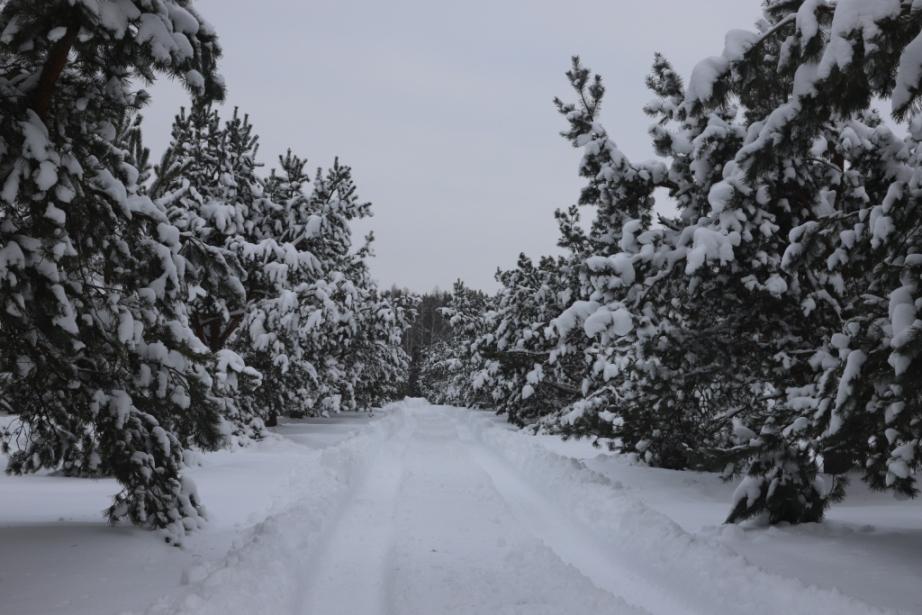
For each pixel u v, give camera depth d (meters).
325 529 8.22
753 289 8.91
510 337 29.94
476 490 11.70
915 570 6.05
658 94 11.15
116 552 6.46
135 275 7.03
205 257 7.98
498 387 30.72
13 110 5.75
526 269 30.69
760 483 8.30
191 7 6.22
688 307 10.16
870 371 5.79
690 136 11.02
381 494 11.60
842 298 9.07
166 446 7.39
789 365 9.07
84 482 11.59
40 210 5.70
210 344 19.08
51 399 6.97
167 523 7.48
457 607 5.55
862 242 6.73
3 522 7.99
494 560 7.06
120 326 6.66
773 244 9.18
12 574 5.60
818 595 5.02
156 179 9.65
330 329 23.31
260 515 9.03
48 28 5.50
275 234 21.27
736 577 5.71
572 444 19.14
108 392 7.00
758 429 9.10
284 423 28.19
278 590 5.33
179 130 19.25
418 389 86.19
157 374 7.19
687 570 6.20
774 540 7.48
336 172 23.17
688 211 10.71
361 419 33.47
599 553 7.64
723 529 7.92
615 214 11.98
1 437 7.51
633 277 9.88
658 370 9.86
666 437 10.69
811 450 7.88
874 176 9.29
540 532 8.72
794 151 6.58
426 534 8.26
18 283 5.62
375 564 7.02
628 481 12.19
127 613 4.41
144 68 6.22
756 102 7.35
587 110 11.29
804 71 5.59
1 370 6.49
